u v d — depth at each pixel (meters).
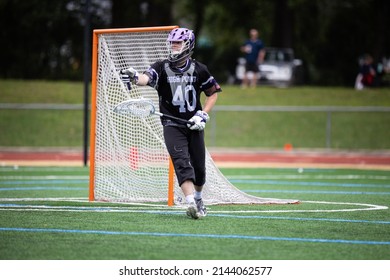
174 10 131.12
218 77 113.19
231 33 130.62
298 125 70.31
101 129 30.73
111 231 22.77
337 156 60.84
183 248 20.19
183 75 25.00
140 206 29.19
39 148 63.97
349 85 117.44
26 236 21.86
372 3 111.44
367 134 68.75
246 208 28.69
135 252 19.66
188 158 24.94
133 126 30.41
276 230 23.28
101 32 30.64
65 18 101.56
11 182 39.59
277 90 80.38
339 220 25.67
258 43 81.50
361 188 38.03
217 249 20.12
